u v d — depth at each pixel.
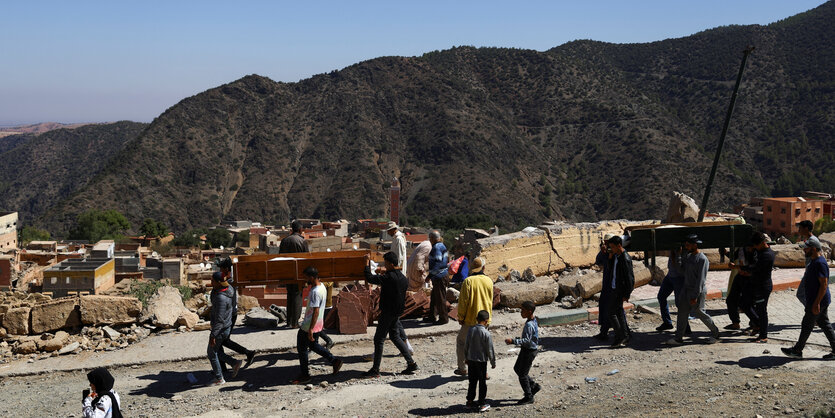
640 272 13.06
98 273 32.69
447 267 11.02
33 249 68.06
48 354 9.88
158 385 8.71
